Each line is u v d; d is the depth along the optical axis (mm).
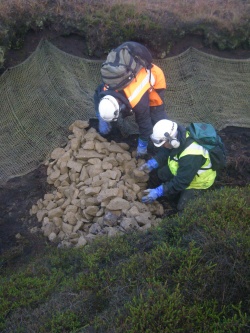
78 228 3781
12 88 4590
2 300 2951
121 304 2693
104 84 3801
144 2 5359
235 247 2828
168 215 3973
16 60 4805
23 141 4418
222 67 5184
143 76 3688
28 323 2713
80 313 2727
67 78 4730
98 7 5094
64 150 4320
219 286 2678
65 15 4938
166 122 3553
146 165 4031
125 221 3521
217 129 4695
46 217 3986
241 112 4879
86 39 4957
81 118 4523
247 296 2646
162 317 2471
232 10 5465
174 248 2951
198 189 3848
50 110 4531
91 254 3178
